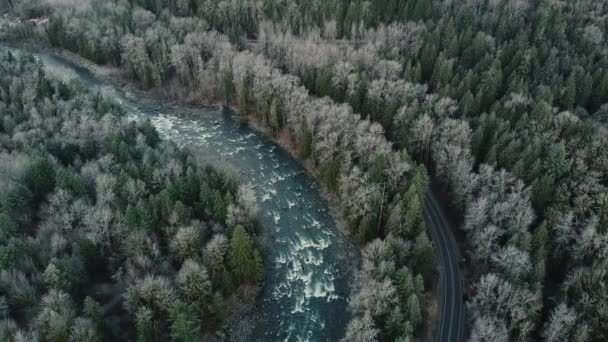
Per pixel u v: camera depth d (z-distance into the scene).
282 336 120.56
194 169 148.75
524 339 105.38
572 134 152.62
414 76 191.88
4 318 105.06
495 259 118.19
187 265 113.31
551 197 134.50
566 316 101.69
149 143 167.50
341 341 111.19
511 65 189.75
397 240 124.00
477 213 129.50
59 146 155.25
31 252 116.69
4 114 170.75
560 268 124.44
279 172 175.12
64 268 111.69
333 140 156.88
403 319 108.06
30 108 173.00
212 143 190.38
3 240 116.25
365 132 157.38
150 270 118.31
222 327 120.19
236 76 199.50
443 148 154.62
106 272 126.25
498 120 157.12
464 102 171.00
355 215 142.00
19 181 135.25
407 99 175.00
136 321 109.75
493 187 138.88
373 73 193.50
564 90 174.12
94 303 105.88
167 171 141.88
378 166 140.25
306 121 173.38
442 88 181.62
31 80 189.12
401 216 131.12
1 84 189.38
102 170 145.25
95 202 137.62
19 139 154.12
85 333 99.12
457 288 127.56
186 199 138.38
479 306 113.31
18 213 130.25
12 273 109.62
